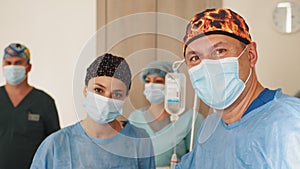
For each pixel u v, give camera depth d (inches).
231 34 41.3
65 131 46.7
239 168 41.2
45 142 47.2
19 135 106.0
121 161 43.1
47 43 121.4
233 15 42.4
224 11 42.4
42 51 121.3
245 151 41.0
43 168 46.2
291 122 38.7
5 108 106.7
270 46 120.6
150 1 112.1
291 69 120.2
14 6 121.3
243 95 43.3
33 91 110.2
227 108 43.8
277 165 38.3
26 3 121.3
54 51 121.3
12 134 105.4
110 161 43.6
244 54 42.3
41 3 121.4
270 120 40.1
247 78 42.9
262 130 40.2
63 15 121.6
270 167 38.7
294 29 118.9
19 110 107.1
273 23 119.9
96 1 120.1
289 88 120.5
